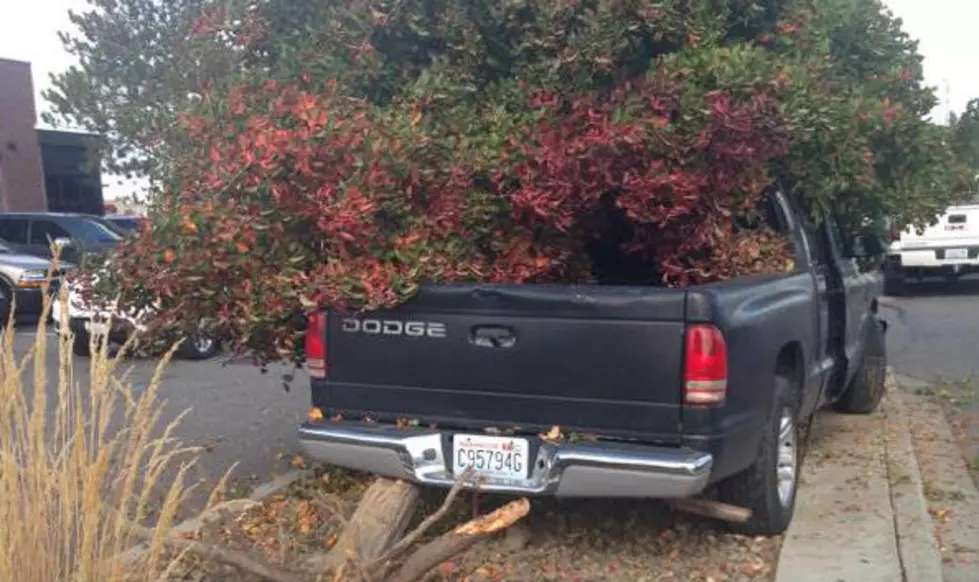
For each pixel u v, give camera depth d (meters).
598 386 4.45
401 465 4.73
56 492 3.08
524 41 5.81
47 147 28.14
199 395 9.34
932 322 13.53
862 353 7.50
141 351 5.18
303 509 5.65
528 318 4.55
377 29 5.98
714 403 4.31
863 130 6.17
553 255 5.73
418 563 3.86
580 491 4.42
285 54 5.99
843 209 6.69
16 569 2.93
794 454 5.51
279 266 4.87
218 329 5.03
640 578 4.73
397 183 5.03
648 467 4.25
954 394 8.96
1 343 3.10
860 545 5.05
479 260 5.52
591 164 5.29
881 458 6.67
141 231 5.00
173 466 6.50
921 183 6.72
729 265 5.65
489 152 5.45
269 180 4.71
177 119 5.92
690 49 5.54
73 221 17.08
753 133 5.28
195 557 4.26
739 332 4.48
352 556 3.82
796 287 5.47
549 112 5.54
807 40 6.31
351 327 4.91
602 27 5.50
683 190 5.23
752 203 5.55
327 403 5.01
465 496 5.62
